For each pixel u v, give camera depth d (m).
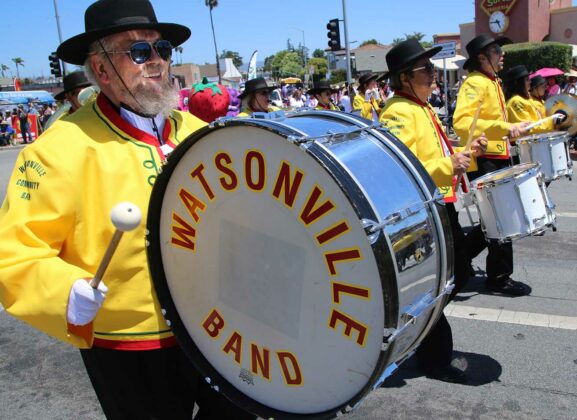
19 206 1.77
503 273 4.56
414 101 3.50
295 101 21.45
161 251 1.97
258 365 1.85
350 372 1.61
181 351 2.12
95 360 2.03
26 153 1.85
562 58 15.71
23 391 3.59
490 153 4.58
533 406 3.08
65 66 20.05
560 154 4.90
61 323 1.64
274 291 1.73
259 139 1.64
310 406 1.75
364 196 1.47
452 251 1.76
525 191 3.52
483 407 3.10
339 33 17.70
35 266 1.70
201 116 5.20
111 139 1.92
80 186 1.82
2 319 4.74
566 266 5.16
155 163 1.96
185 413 2.13
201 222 1.86
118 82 1.93
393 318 1.46
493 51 4.59
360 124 1.80
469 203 3.69
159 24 1.94
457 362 3.41
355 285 1.53
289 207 1.62
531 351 3.65
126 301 1.93
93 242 1.87
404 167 1.71
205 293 1.92
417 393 3.28
